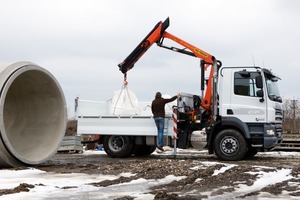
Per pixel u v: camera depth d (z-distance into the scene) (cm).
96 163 1244
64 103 1249
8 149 1065
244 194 739
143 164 1084
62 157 1534
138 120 1456
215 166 1027
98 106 1616
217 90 1354
